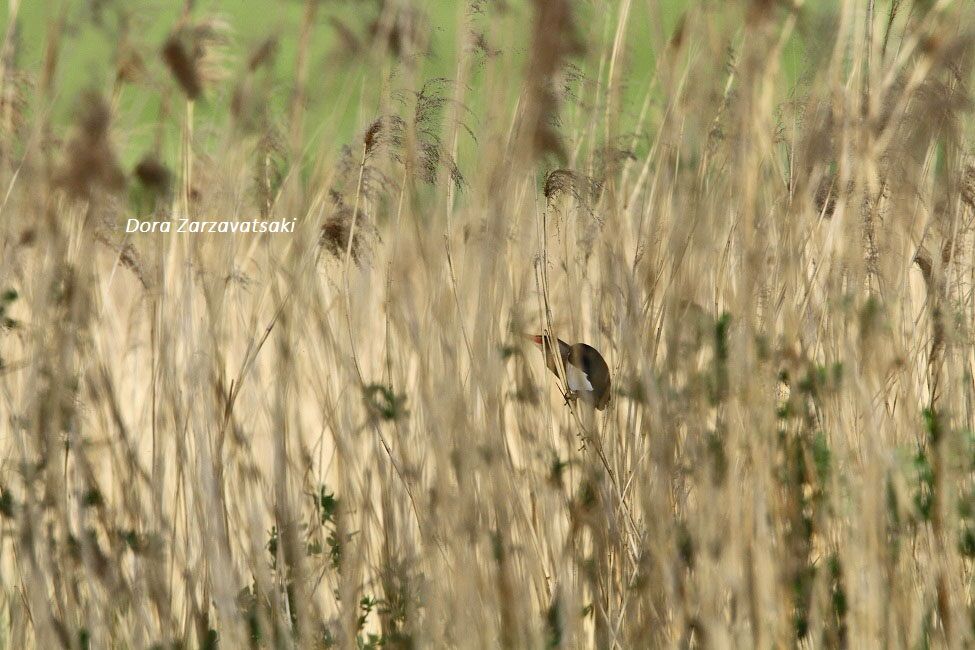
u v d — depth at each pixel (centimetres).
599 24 1200
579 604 1184
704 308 1184
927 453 1179
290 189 1212
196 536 1263
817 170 1145
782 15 1122
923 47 1108
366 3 1178
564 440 1273
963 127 1112
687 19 1156
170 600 1241
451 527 1114
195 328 1258
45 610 1176
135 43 1187
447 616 1153
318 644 1204
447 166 1156
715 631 1086
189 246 1223
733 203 1151
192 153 1242
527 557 1156
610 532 1171
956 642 1095
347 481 1202
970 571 1185
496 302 1130
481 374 1120
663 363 1212
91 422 1284
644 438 1180
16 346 1328
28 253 1259
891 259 1141
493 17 1143
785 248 1152
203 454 1178
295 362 1214
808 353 1191
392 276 1188
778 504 1123
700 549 1110
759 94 1144
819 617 1118
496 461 1120
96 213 1161
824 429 1173
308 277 1197
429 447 1178
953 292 1180
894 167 1110
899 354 1163
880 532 1106
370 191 1155
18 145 1227
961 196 1151
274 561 1218
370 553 1233
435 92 1148
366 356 1269
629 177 1267
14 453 1254
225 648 1152
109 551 1231
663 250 1184
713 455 1148
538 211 1175
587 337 1265
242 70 1187
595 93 1184
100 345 1308
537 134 1055
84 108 1022
